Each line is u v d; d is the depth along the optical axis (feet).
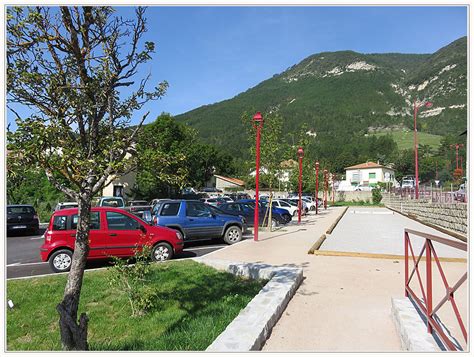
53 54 11.78
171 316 17.38
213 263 27.27
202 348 13.37
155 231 29.96
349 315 16.39
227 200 97.81
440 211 62.49
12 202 80.64
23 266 30.58
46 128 9.87
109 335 15.66
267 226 60.49
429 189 104.06
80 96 11.66
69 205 51.65
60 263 27.27
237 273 24.93
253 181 204.64
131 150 11.74
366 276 23.73
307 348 13.04
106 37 12.47
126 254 28.58
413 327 12.73
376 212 111.14
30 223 55.42
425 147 288.92
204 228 39.55
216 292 20.89
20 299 19.98
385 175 242.37
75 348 11.28
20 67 11.34
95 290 21.49
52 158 10.19
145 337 15.24
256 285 21.95
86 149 11.53
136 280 20.27
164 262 28.96
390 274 24.26
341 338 13.94
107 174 11.37
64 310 11.19
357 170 250.98
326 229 56.44
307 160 125.18
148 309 18.42
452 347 10.53
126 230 28.94
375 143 334.85
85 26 12.10
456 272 24.61
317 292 20.03
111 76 12.26
